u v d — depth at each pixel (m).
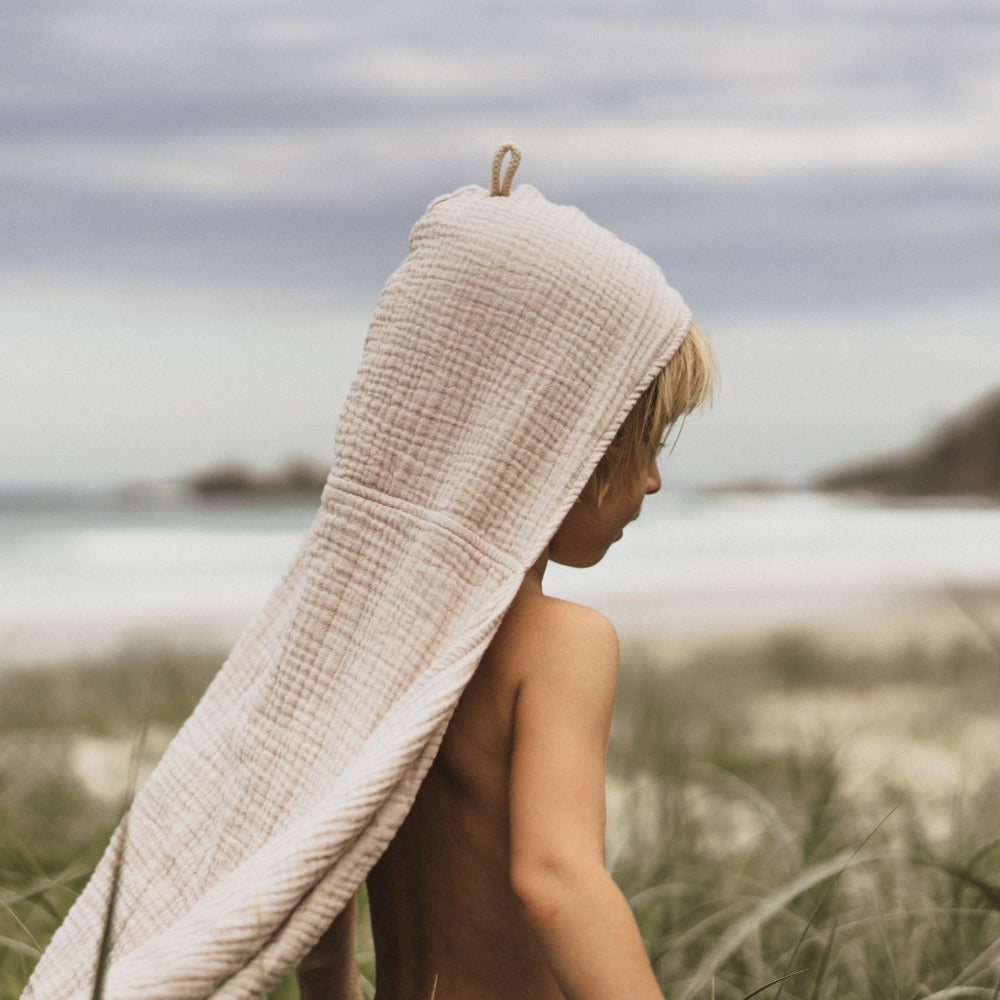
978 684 7.22
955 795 3.25
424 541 1.53
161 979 1.30
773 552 24.70
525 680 1.53
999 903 2.28
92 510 37.25
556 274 1.57
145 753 4.80
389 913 1.69
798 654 10.05
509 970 1.57
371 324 1.70
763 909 2.15
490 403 1.55
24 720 6.43
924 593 17.69
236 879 1.38
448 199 1.71
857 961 2.49
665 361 1.60
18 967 2.50
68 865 3.05
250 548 25.91
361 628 1.56
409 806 1.39
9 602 18.89
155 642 12.06
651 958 2.39
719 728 6.00
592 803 1.47
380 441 1.60
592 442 1.55
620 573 21.56
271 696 1.59
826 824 3.21
